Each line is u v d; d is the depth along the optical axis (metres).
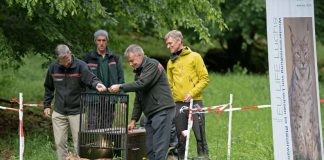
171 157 20.45
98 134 17.64
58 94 18.77
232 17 47.56
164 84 17.58
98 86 17.91
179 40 19.58
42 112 29.36
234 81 43.47
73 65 18.56
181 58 19.59
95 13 22.03
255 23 47.84
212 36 46.72
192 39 49.19
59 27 24.44
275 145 15.14
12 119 27.34
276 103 14.98
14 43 23.86
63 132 18.97
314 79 15.02
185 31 49.22
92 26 25.56
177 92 19.55
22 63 24.95
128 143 18.00
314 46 14.95
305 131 15.06
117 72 20.78
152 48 56.44
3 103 30.19
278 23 14.72
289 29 14.75
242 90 39.41
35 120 27.64
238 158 20.94
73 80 18.61
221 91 38.75
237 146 23.08
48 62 24.48
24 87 37.81
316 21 47.41
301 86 14.95
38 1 21.55
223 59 58.06
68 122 18.98
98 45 20.50
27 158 20.88
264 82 42.97
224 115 32.34
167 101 17.58
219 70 57.62
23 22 24.59
